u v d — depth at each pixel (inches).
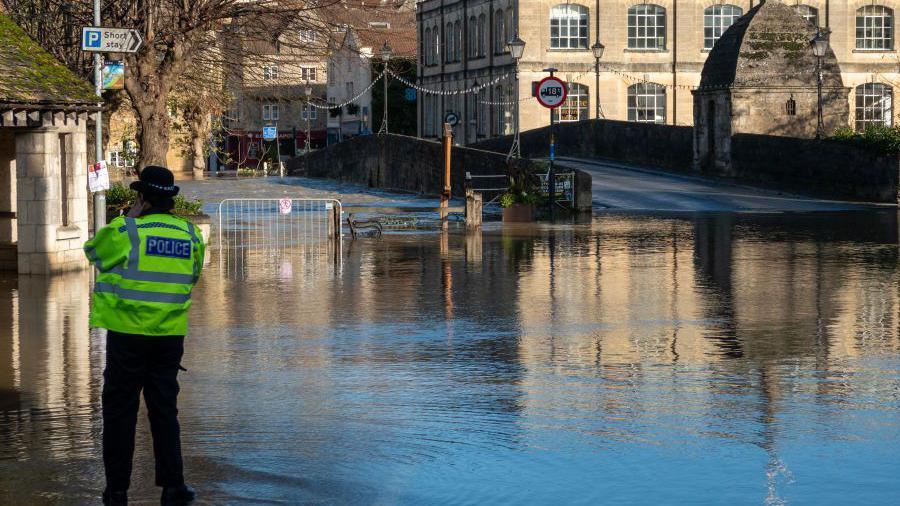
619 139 2844.5
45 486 399.5
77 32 1541.6
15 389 558.9
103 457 399.9
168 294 394.3
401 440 461.1
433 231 1565.0
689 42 3587.6
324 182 3257.9
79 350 666.8
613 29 3558.1
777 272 1056.8
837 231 1509.6
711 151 2495.1
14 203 1166.3
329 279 1023.0
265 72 1558.8
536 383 571.2
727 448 446.0
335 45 1524.4
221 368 613.3
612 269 1086.4
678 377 583.5
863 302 857.5
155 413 393.7
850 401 527.2
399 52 4488.2
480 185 2277.3
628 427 479.8
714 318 782.5
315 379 584.1
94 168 1073.5
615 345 679.1
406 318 791.1
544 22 3535.9
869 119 3622.0
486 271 1075.9
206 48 1504.7
